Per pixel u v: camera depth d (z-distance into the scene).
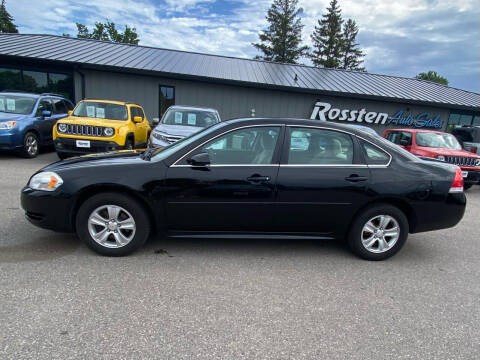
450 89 18.62
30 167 7.54
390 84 17.19
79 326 2.21
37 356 1.91
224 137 3.38
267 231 3.50
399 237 3.57
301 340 2.21
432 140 9.01
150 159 3.43
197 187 3.26
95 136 7.73
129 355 1.97
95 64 12.62
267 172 3.33
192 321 2.34
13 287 2.63
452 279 3.29
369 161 3.50
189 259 3.36
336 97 15.01
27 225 3.99
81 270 2.98
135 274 2.97
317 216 3.45
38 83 13.53
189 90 14.12
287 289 2.88
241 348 2.09
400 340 2.27
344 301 2.74
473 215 6.08
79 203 3.29
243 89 14.35
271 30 45.69
